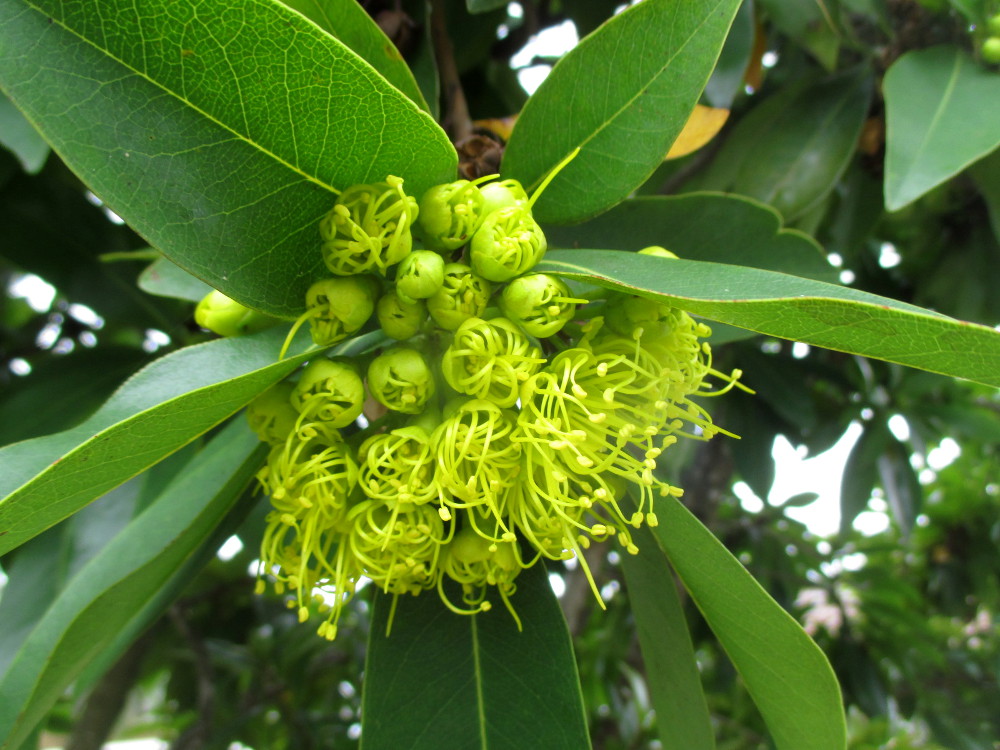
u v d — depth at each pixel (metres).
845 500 0.37
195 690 0.51
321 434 0.14
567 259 0.14
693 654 0.17
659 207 0.20
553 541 0.15
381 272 0.13
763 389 0.33
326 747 0.47
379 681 0.17
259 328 0.16
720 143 0.30
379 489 0.14
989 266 0.32
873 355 0.12
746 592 0.15
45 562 0.24
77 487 0.12
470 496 0.14
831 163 0.26
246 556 0.27
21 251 0.28
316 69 0.12
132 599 0.17
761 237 0.20
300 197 0.13
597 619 0.51
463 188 0.13
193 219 0.13
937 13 0.25
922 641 0.47
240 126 0.12
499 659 0.18
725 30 0.14
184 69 0.12
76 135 0.12
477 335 0.13
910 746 0.61
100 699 0.37
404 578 0.16
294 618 0.49
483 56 0.28
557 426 0.14
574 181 0.16
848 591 0.50
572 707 0.17
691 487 0.40
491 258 0.13
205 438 0.24
